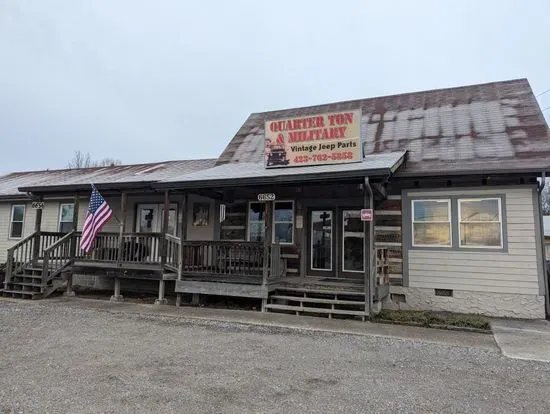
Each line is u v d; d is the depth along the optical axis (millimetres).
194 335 6992
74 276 13875
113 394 4234
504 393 4422
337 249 11102
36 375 4805
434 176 9328
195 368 5152
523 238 9016
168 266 10461
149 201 13477
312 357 5730
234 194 12195
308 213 11500
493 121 10906
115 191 12711
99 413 3766
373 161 8961
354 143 9203
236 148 13789
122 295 11898
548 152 8867
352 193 10867
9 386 4434
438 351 6121
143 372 4961
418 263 9828
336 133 9414
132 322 8031
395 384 4668
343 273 10984
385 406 4035
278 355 5812
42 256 12203
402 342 6641
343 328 7625
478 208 9477
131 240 11000
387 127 12203
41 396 4156
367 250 8555
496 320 8602
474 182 9539
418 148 10523
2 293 11609
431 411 3934
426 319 7973
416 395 4336
